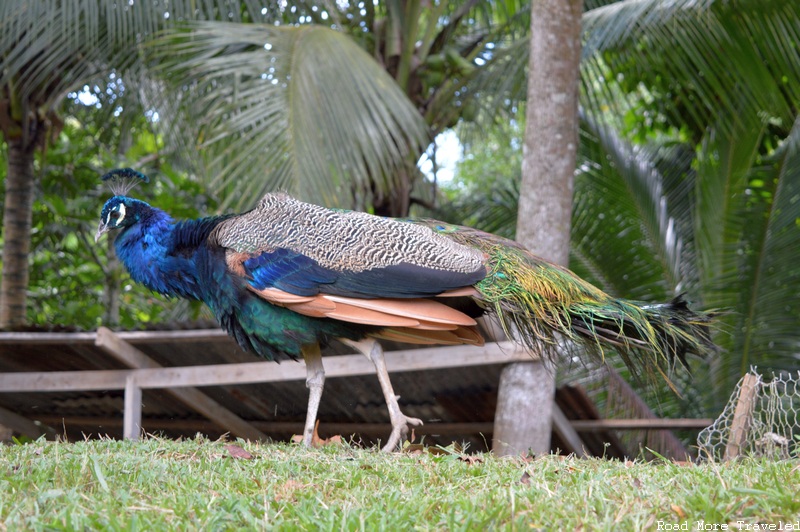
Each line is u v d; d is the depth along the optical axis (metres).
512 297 5.33
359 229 5.48
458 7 10.92
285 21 9.91
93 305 13.12
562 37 7.80
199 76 8.49
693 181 11.59
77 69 9.57
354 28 10.31
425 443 9.38
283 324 5.53
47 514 3.22
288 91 8.05
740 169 10.16
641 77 10.77
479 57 10.58
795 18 8.55
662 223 11.05
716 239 10.31
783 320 9.87
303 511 3.30
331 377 7.87
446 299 5.57
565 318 5.33
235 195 8.02
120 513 3.28
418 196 12.28
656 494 3.54
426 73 9.84
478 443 9.25
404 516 3.23
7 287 10.84
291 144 7.82
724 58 8.83
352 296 5.34
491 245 5.60
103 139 12.37
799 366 9.64
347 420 9.01
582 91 9.74
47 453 4.71
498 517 3.16
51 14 8.64
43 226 12.59
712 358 9.63
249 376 7.57
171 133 9.40
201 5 9.02
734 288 10.09
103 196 12.42
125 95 11.04
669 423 8.23
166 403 8.75
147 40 9.02
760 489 3.46
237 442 5.24
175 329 7.36
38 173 12.41
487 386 8.01
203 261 5.74
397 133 8.16
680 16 8.72
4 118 10.71
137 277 6.00
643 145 12.20
